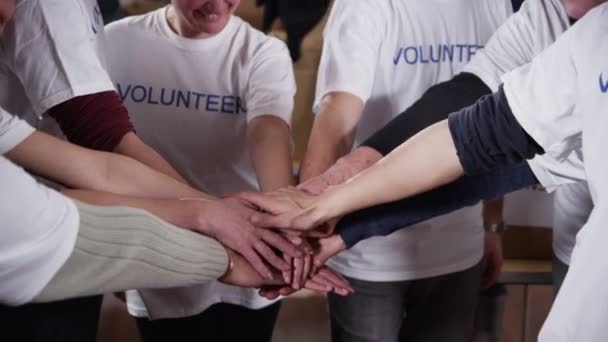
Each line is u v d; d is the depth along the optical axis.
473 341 2.83
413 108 1.90
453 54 2.19
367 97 2.15
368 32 2.13
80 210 1.34
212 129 2.22
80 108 1.80
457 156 1.50
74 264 1.31
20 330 1.70
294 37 3.23
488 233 2.53
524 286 3.34
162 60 2.21
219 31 2.20
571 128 1.38
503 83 1.47
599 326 1.32
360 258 2.21
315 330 3.24
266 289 1.87
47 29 1.76
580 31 1.37
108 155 1.77
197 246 1.57
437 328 2.30
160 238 1.46
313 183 1.84
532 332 3.11
